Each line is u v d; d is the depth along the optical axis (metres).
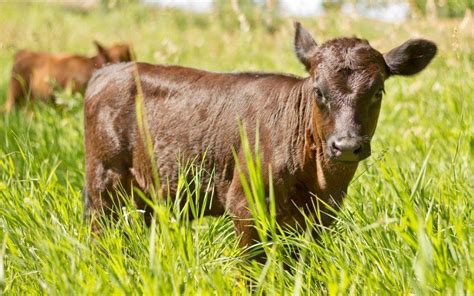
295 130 5.96
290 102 6.06
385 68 5.93
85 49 20.14
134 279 5.01
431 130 8.61
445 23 12.35
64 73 13.10
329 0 14.19
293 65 14.13
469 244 5.06
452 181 6.38
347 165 5.81
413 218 4.84
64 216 6.13
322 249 5.30
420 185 5.61
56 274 4.97
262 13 19.11
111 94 6.88
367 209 6.27
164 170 6.55
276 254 5.34
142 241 5.48
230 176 6.26
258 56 15.49
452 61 10.79
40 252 5.44
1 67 18.17
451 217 5.45
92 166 6.98
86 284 4.90
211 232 6.02
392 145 8.23
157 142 6.59
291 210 6.00
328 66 5.65
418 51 6.00
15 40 19.75
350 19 13.38
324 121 5.61
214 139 6.32
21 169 7.64
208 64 15.15
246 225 5.96
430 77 11.09
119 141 6.78
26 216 5.79
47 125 9.44
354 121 5.46
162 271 4.71
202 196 6.49
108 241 5.60
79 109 10.95
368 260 5.21
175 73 6.76
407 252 5.23
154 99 6.70
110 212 6.89
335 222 6.04
